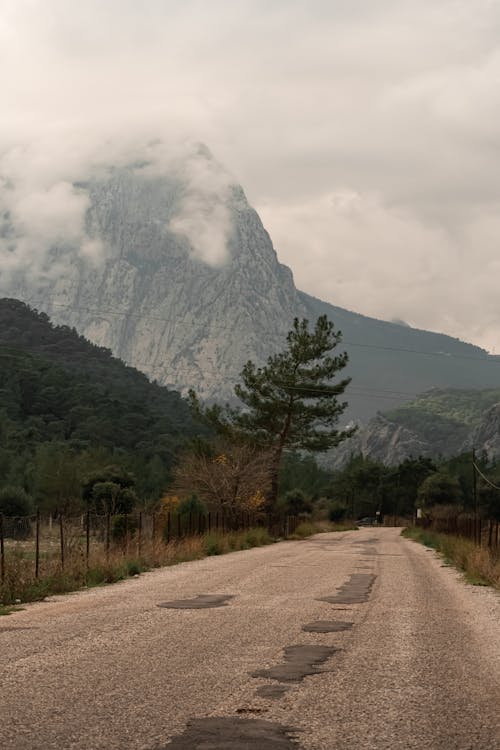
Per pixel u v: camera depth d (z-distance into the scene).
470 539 44.03
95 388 199.00
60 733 6.90
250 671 9.79
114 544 31.41
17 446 132.62
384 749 6.64
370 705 8.18
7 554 22.53
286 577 24.58
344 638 12.63
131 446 164.12
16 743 6.59
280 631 13.20
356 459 171.12
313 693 8.66
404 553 41.72
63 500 78.50
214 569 27.91
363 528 116.94
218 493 55.56
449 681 9.55
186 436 170.38
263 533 53.66
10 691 8.49
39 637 12.22
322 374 66.81
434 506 120.81
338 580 23.73
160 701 8.13
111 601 17.56
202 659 10.54
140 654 10.83
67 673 9.48
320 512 122.75
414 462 157.50
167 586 21.38
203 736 6.87
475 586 23.20
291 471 134.88
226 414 67.44
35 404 174.25
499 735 7.19
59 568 20.80
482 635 13.48
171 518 41.41
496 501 107.06
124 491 71.56
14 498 74.75
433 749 6.69
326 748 6.62
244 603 17.25
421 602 18.34
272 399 66.31
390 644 12.20
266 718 7.54
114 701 8.10
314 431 68.38
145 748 6.50
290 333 67.81
